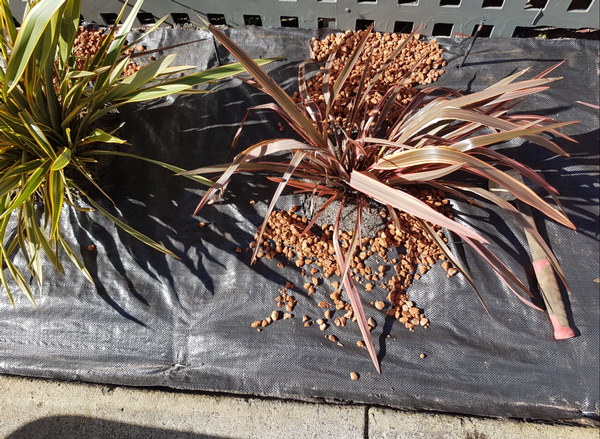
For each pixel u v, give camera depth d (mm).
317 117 1396
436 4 1725
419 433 1306
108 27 1956
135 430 1344
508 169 1634
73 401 1390
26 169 1253
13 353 1470
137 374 1433
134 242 1586
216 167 1185
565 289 1460
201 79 1414
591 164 1613
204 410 1364
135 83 1367
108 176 1660
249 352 1438
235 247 1577
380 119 1435
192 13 1887
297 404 1365
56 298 1527
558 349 1386
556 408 1327
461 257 1511
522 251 1521
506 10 1713
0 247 1235
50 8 980
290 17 2018
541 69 1774
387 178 1387
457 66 1807
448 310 1461
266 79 1116
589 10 1678
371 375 1389
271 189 1647
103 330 1489
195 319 1489
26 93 1225
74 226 1604
